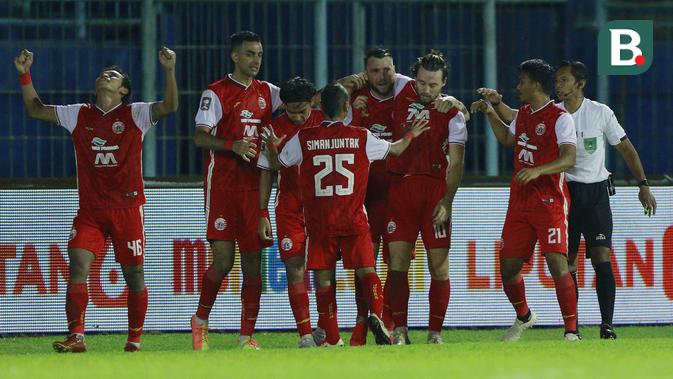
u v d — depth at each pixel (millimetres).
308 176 28406
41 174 42812
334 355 23875
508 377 19766
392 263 30094
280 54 43750
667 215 37000
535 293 36531
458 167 29703
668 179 36938
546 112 29859
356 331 30719
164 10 43312
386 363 21969
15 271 35344
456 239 36344
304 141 28391
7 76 42812
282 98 29594
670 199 36938
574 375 20047
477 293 36438
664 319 37062
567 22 46031
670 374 20219
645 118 46500
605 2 46562
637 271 36875
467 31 44531
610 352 24219
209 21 43406
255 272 30562
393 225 30047
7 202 35312
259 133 30250
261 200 29688
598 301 33250
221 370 21062
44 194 35406
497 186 36500
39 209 35406
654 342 27766
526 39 45125
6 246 35312
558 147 29703
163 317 35719
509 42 44938
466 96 44562
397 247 29984
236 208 30078
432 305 30656
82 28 43156
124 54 43375
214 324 35781
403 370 20797
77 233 28953
